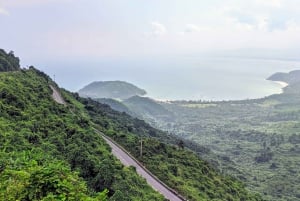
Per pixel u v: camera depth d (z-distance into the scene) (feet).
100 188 146.41
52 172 53.93
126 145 271.90
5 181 54.24
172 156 286.25
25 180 52.85
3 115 192.44
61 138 193.47
